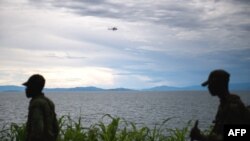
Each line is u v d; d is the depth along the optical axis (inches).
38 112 170.2
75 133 191.6
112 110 3127.5
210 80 140.1
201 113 2630.4
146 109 3277.6
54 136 177.9
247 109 134.7
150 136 196.5
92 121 1651.1
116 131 191.3
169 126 1469.0
